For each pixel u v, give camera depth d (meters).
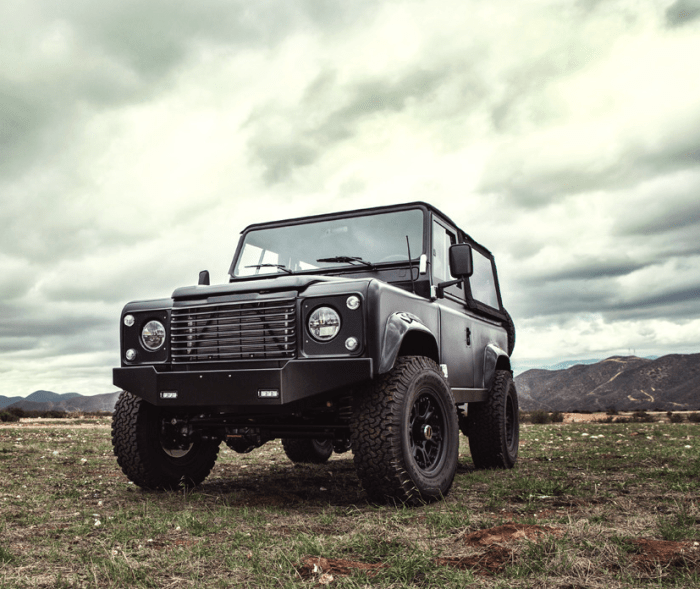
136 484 4.66
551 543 2.40
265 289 3.88
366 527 2.98
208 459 5.00
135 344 4.27
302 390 3.63
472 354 5.75
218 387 3.80
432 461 4.11
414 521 3.16
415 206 4.94
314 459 7.02
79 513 3.59
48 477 5.38
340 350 3.63
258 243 5.39
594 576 2.10
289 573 2.23
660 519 3.00
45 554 2.57
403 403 3.71
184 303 4.14
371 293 3.67
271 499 3.98
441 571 2.18
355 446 3.69
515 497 4.00
